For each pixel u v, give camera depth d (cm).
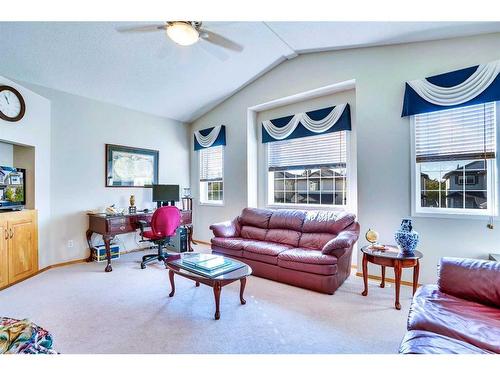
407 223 254
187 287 295
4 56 295
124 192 452
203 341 189
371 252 259
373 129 328
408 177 305
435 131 293
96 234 416
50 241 362
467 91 263
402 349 127
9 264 295
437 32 273
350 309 239
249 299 262
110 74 364
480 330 131
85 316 226
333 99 397
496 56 258
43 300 258
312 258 281
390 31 285
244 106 473
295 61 400
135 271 353
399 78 311
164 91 432
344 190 388
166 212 377
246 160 472
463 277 173
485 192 269
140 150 475
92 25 274
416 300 170
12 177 314
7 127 299
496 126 259
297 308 242
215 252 380
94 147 413
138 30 224
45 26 268
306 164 427
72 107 388
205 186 557
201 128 551
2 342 109
